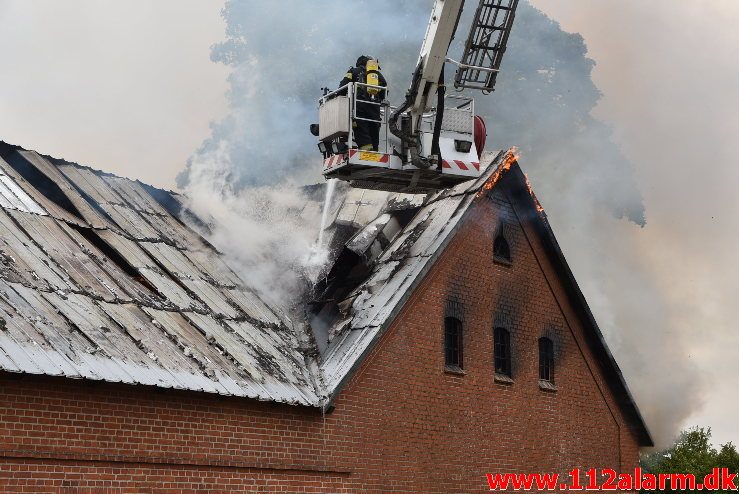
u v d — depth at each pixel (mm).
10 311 14883
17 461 14398
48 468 14703
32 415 14570
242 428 17281
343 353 19766
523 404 23188
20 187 19359
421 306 21172
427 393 20906
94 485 15188
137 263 19203
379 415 19703
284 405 17984
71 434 14969
